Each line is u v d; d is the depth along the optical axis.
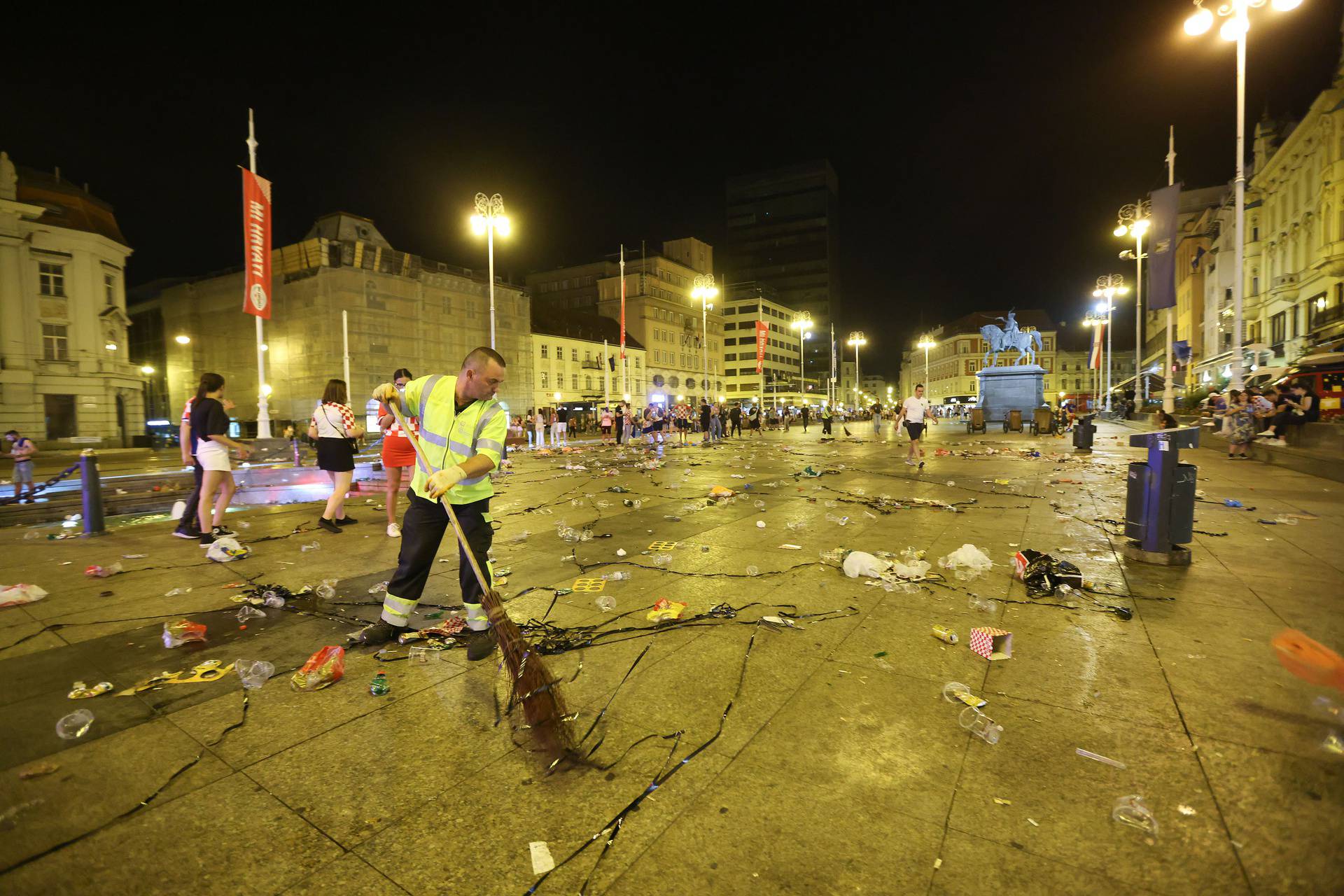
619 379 73.38
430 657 3.52
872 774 2.38
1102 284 43.16
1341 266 30.20
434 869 1.95
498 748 2.61
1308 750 2.49
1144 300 83.88
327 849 2.03
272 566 5.54
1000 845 2.00
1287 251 37.09
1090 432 17.58
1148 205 29.72
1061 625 3.88
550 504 9.08
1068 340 130.12
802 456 17.77
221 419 6.57
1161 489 5.18
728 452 20.02
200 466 6.55
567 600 4.50
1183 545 5.48
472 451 3.61
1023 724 2.72
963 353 105.88
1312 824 2.06
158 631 3.95
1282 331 37.88
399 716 2.88
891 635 3.75
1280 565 5.20
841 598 4.45
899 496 9.49
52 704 2.99
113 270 39.03
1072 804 2.19
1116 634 3.73
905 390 169.88
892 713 2.82
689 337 87.81
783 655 3.47
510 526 7.33
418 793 2.31
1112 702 2.90
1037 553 4.90
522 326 61.81
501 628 2.90
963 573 4.96
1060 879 1.85
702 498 9.47
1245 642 3.58
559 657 3.49
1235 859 1.92
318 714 2.90
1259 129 41.53
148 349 67.75
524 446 28.33
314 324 49.50
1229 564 5.26
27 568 5.45
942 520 7.39
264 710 2.94
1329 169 30.41
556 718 2.59
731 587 4.75
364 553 6.04
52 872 1.93
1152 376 51.91
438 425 3.65
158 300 65.38
